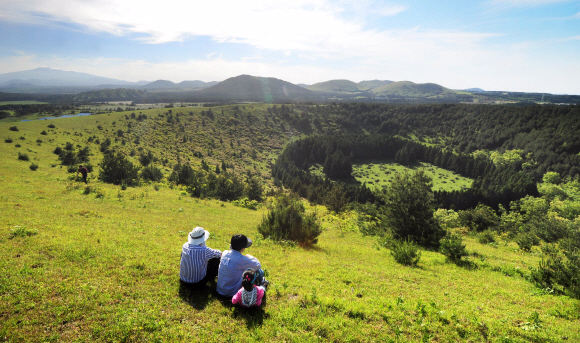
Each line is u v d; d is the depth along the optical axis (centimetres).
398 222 1766
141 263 650
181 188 3709
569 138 17662
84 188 2194
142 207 1886
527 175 15425
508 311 656
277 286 641
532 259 1461
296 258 983
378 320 529
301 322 486
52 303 438
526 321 585
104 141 9906
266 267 819
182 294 533
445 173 18425
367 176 17538
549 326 569
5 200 1375
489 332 520
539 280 898
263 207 3556
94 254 669
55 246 683
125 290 517
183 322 448
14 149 5044
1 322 382
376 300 629
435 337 490
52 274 534
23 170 2950
